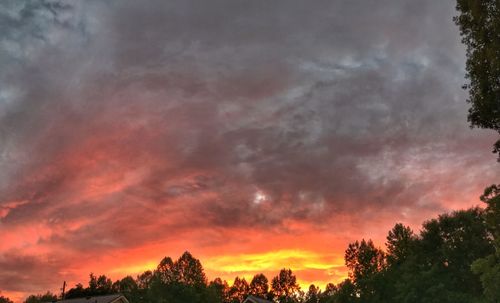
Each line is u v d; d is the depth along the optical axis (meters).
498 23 21.53
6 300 108.31
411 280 63.16
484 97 23.50
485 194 30.31
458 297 57.62
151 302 96.19
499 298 32.91
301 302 140.75
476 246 61.50
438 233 66.44
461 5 23.64
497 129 24.47
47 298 114.06
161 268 101.12
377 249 103.75
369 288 77.75
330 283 119.31
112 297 63.59
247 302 79.31
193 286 98.81
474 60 23.11
